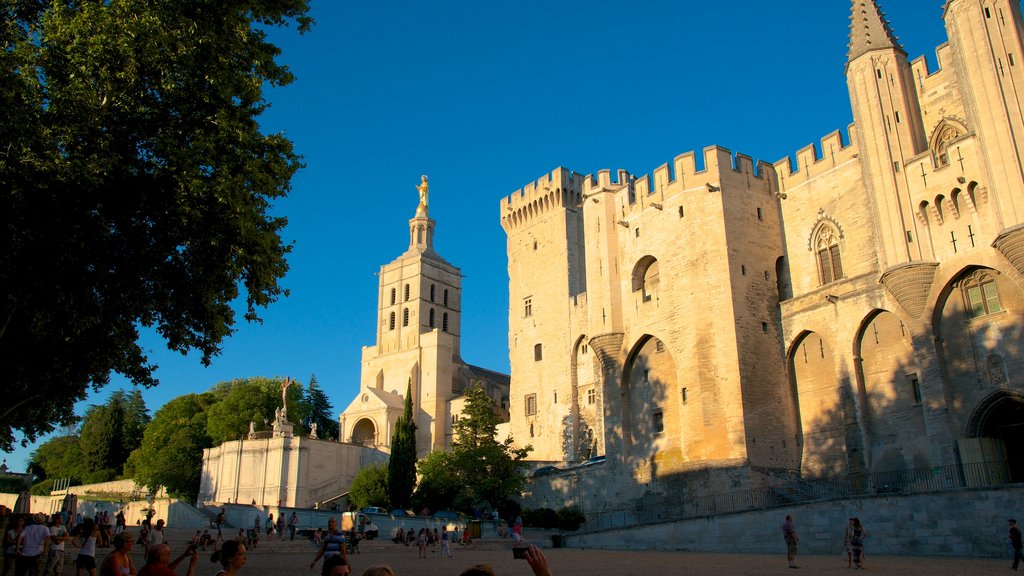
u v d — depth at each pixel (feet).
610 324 177.88
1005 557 93.56
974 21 120.88
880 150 135.64
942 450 120.88
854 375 140.15
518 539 133.69
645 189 177.27
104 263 65.31
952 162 124.06
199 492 287.28
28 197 57.26
